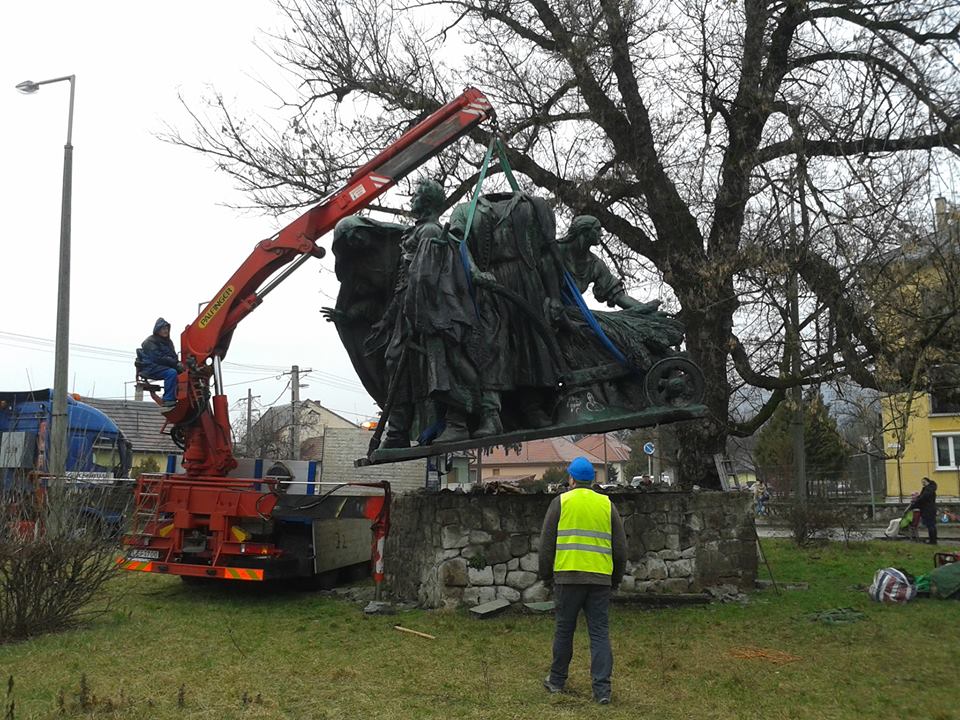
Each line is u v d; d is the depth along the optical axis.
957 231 10.13
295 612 9.46
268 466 11.70
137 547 10.51
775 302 12.30
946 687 6.19
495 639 7.84
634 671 6.61
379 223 9.77
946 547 17.92
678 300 14.47
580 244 9.68
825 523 17.72
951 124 11.72
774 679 6.38
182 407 11.22
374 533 10.13
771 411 14.28
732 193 13.91
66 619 8.26
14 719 5.19
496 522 9.45
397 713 5.40
